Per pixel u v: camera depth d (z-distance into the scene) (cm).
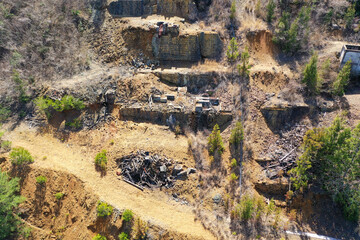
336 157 3023
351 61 3984
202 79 4028
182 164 3394
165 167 3312
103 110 3831
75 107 3809
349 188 3144
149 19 4353
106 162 3394
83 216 3039
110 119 3800
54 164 3362
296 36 4147
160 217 2992
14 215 3106
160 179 3334
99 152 3534
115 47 4291
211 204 3195
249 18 4428
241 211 3030
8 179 3294
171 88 4019
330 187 3244
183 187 3269
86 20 4491
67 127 3769
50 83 4022
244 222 3084
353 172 3069
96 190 3131
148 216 2967
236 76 3938
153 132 3644
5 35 4328
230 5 4444
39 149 3562
